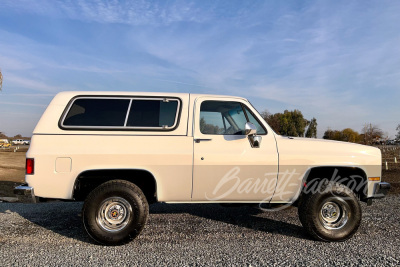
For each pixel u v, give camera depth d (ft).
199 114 13.33
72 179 12.17
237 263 10.42
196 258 10.87
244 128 13.66
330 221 12.89
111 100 13.17
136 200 12.09
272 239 12.98
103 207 12.14
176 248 11.91
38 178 12.05
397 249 11.70
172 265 10.28
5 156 100.12
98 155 12.27
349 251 11.51
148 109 13.17
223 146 12.96
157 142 12.71
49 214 17.95
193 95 13.70
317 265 10.24
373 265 10.20
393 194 24.77
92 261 10.64
